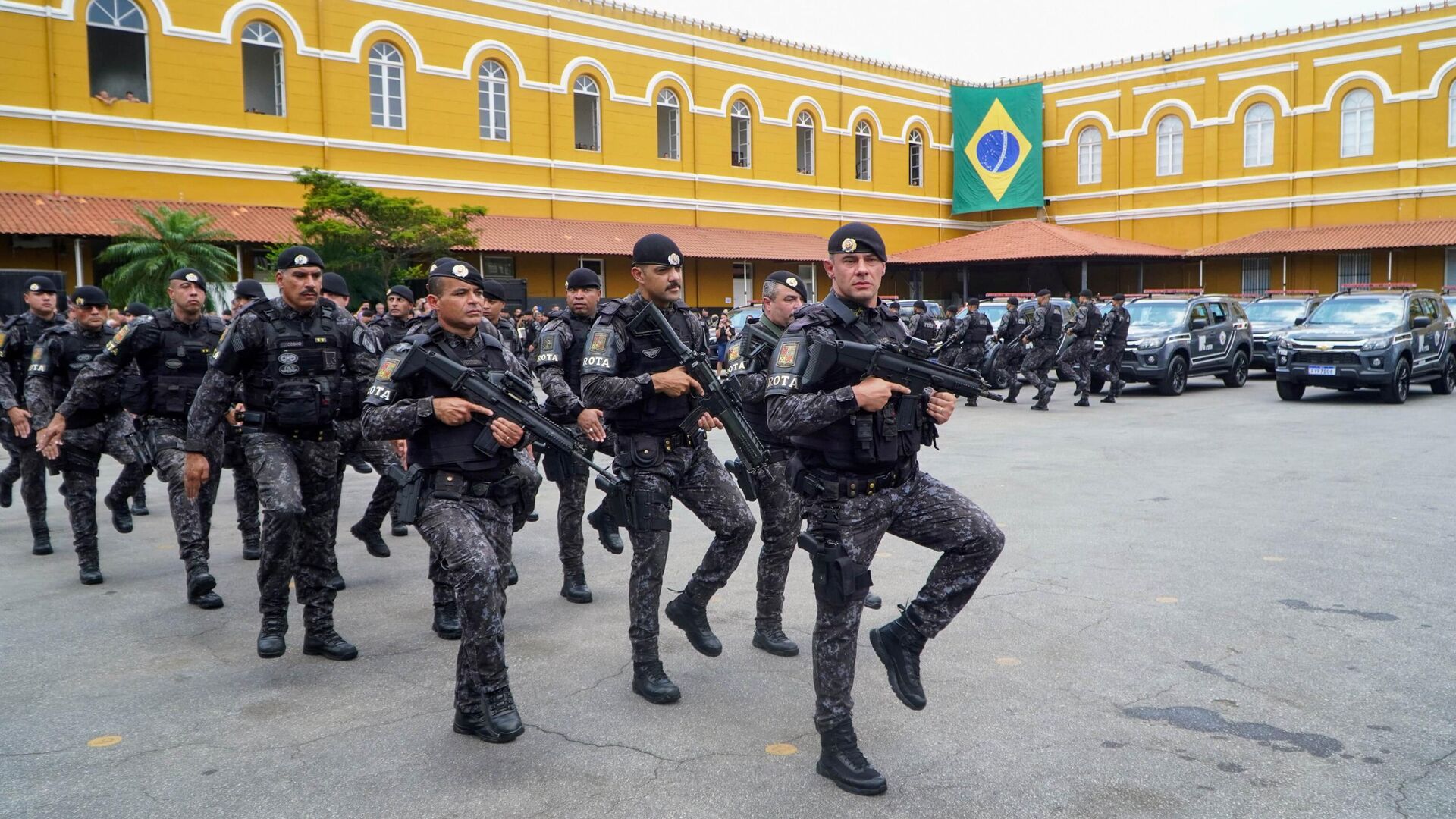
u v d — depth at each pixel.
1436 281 33.03
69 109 21.22
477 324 4.43
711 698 4.48
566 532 6.02
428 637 5.49
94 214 20.81
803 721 4.22
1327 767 3.67
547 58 28.97
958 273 41.00
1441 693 4.32
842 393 3.54
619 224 30.69
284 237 22.52
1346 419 14.17
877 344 3.68
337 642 5.16
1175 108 37.47
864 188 37.62
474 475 4.21
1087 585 6.04
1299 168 35.22
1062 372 16.47
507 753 3.94
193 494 5.13
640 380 4.63
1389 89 33.44
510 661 5.00
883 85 37.97
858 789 3.52
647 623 4.50
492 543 4.24
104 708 4.48
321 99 24.77
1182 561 6.55
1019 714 4.20
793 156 35.31
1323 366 16.19
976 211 40.38
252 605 6.13
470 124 27.50
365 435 4.19
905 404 3.67
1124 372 18.52
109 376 6.31
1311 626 5.22
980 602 5.72
